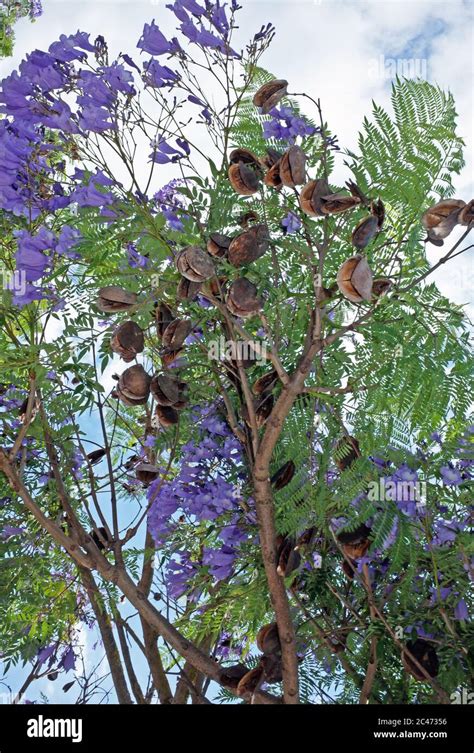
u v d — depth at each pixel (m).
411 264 1.62
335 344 1.74
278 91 1.66
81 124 1.75
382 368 1.56
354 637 2.29
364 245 1.48
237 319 1.75
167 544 2.35
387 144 1.66
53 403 2.25
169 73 1.84
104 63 1.82
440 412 1.51
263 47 1.87
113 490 2.39
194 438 2.22
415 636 1.87
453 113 1.66
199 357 1.88
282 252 1.83
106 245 1.72
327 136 1.77
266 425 1.62
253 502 2.14
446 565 1.90
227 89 1.86
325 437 1.71
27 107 1.79
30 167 1.97
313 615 2.25
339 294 1.60
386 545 1.74
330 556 2.20
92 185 1.72
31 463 2.64
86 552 2.14
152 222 1.71
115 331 1.55
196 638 2.44
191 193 1.78
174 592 2.35
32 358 1.87
